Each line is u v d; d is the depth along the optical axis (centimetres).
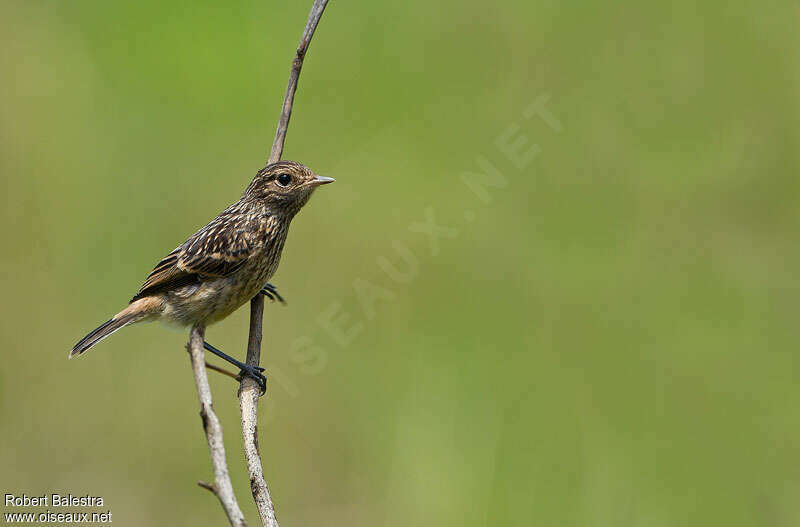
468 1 1447
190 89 1384
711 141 1380
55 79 1365
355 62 1407
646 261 1291
